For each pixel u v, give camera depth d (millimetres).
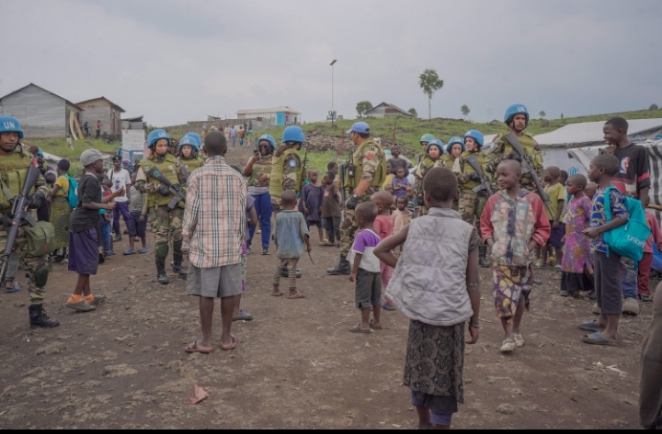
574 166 12719
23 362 4387
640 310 6137
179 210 7441
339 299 6500
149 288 7086
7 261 4988
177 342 4875
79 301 5906
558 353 4660
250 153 40438
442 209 3021
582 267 6320
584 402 3660
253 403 3588
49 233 5273
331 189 10648
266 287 7152
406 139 44625
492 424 3299
